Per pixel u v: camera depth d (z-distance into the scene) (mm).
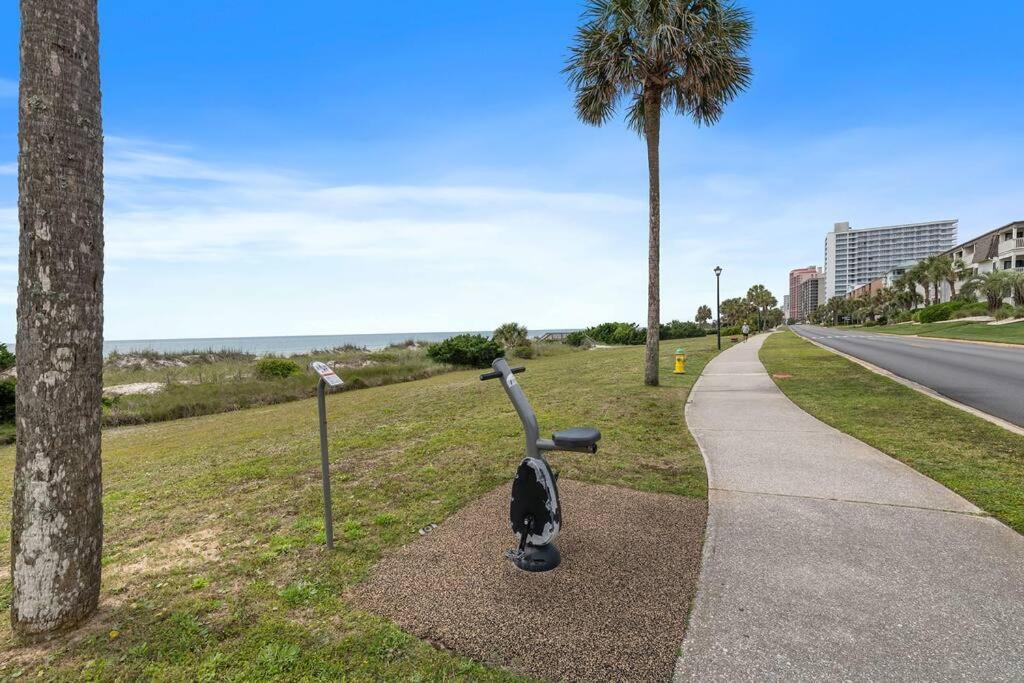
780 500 4449
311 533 4090
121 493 5719
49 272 2520
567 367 21188
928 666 2307
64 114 2502
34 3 2453
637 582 3094
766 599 2881
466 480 5348
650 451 6293
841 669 2301
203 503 5133
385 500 4848
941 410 8484
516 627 2656
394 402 13117
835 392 10898
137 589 3240
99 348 2771
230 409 15102
